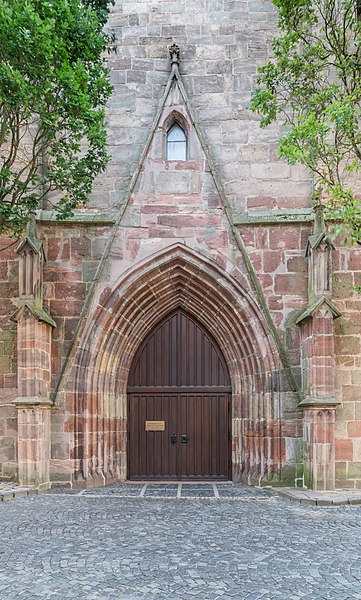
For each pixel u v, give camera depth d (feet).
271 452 43.83
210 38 48.11
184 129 47.70
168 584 21.49
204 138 46.83
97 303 44.91
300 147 34.71
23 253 42.93
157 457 48.42
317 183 44.73
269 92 37.45
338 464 43.11
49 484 43.01
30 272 42.83
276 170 46.65
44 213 45.75
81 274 45.42
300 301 45.06
